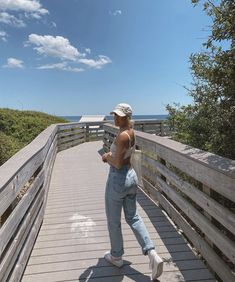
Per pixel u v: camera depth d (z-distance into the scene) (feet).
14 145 32.83
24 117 56.44
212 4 12.51
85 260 12.58
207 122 16.75
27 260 12.30
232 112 13.98
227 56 12.28
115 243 11.81
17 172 10.14
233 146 14.07
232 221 9.04
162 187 16.97
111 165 11.44
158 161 17.51
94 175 28.07
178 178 13.79
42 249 13.57
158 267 10.69
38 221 15.17
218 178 9.58
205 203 10.86
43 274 11.66
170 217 16.20
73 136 49.39
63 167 32.07
